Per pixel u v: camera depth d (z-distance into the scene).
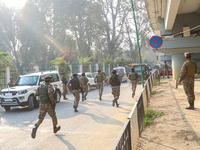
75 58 55.38
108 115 7.45
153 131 4.90
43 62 53.56
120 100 10.95
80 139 4.95
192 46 15.42
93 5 53.41
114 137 4.96
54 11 51.38
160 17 18.25
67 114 8.02
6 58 17.78
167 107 7.31
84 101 11.41
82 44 54.50
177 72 19.25
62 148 4.41
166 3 14.26
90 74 18.36
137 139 4.11
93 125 6.17
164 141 4.19
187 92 6.63
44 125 6.48
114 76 8.93
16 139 5.15
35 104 10.12
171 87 13.38
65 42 53.03
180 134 4.48
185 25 17.52
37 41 51.91
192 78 6.52
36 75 11.03
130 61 48.50
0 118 8.05
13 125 6.70
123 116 7.17
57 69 23.30
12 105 9.34
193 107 6.61
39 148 4.47
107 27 54.97
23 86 10.14
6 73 17.06
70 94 16.45
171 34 17.91
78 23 52.94
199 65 24.28
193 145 3.87
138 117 4.54
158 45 9.23
